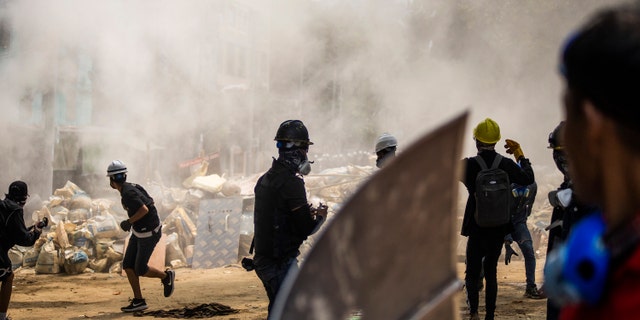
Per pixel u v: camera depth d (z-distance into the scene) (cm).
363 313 81
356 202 80
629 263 77
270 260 504
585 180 86
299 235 508
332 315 80
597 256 79
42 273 1250
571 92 85
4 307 726
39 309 884
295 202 499
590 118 82
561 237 485
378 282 81
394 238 82
